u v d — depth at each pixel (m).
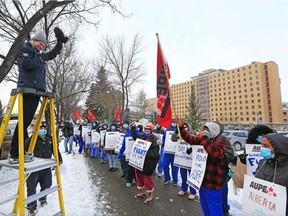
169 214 4.36
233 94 98.00
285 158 2.52
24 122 3.19
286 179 2.43
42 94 3.05
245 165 4.40
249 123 89.00
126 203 4.93
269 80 89.62
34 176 4.37
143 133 5.47
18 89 2.77
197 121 13.88
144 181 5.04
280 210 2.33
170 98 3.94
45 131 4.73
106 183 6.54
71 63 16.52
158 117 4.02
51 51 3.50
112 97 25.17
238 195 5.42
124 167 7.22
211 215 3.29
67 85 17.75
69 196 5.34
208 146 3.27
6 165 2.82
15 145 3.10
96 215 4.30
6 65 4.90
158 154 5.07
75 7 8.64
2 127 2.79
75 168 8.60
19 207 2.53
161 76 4.08
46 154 4.70
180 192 5.43
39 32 3.28
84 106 41.56
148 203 4.93
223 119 100.69
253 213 2.64
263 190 2.56
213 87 105.62
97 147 11.37
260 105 89.31
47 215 4.23
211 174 3.38
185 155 5.34
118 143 7.93
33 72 3.00
